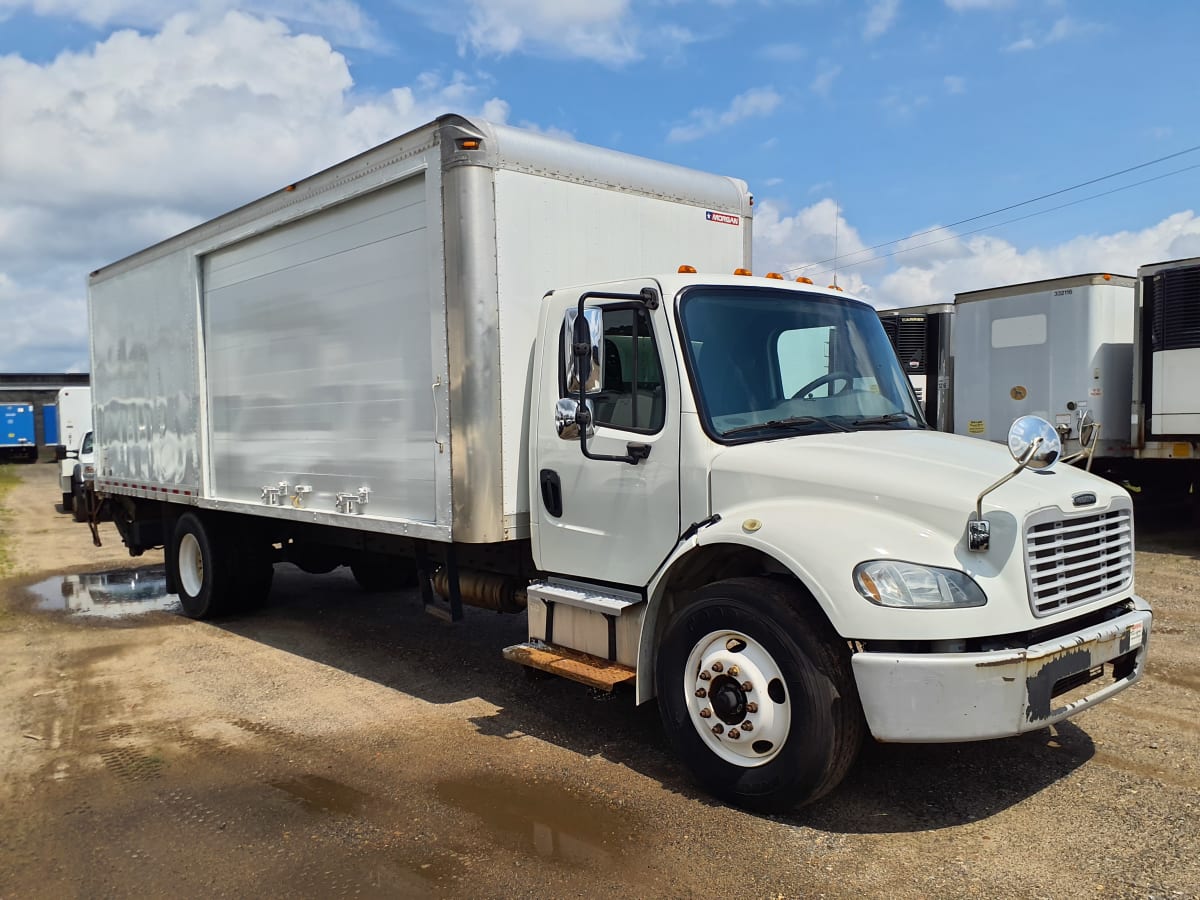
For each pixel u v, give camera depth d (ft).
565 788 14.90
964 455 14.30
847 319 17.51
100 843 13.47
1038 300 42.57
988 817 13.43
